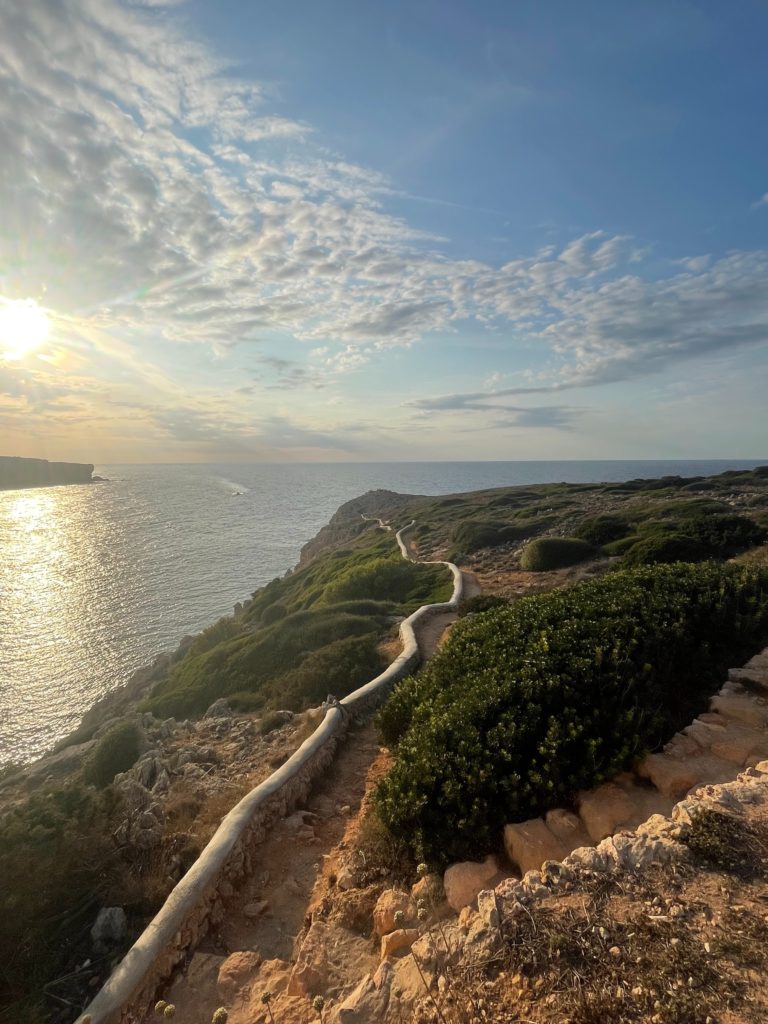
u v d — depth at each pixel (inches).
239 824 304.8
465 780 261.3
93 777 487.8
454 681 381.4
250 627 1304.1
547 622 394.3
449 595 970.1
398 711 399.5
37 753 1013.2
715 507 1306.6
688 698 329.7
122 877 277.9
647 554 914.7
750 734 275.3
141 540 3609.7
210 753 474.9
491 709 299.4
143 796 359.6
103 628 1780.3
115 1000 200.2
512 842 235.9
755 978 138.4
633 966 148.6
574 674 309.0
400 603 1035.9
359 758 424.5
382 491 4183.1
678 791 246.7
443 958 169.2
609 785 258.5
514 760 267.1
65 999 217.3
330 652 687.1
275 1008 190.2
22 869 261.6
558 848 227.5
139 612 1968.5
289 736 482.9
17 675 1391.5
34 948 232.4
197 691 755.4
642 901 170.6
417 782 269.9
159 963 221.0
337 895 250.4
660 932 157.3
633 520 1339.8
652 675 312.7
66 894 261.6
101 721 930.1
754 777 229.3
